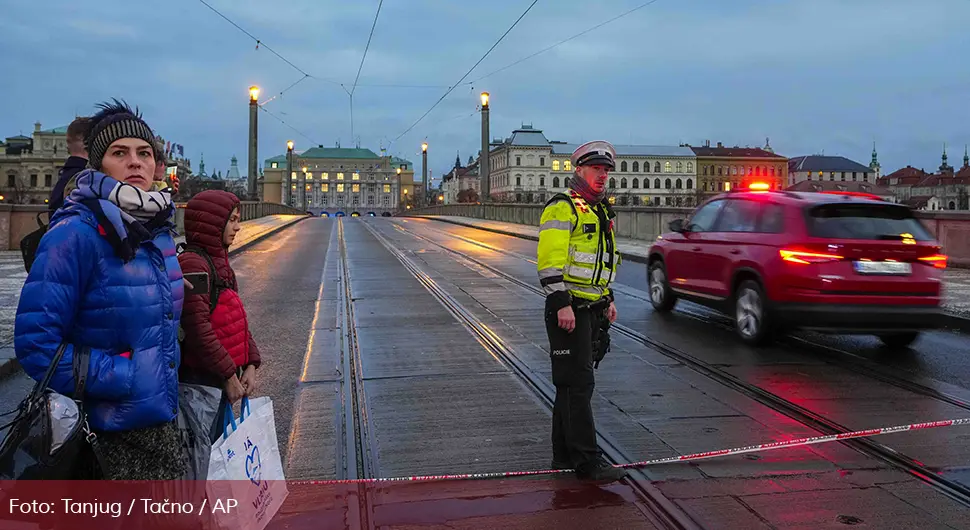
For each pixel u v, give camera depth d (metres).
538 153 143.50
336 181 186.12
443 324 8.69
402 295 11.21
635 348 7.31
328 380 6.05
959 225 13.92
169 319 2.31
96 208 2.12
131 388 2.14
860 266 6.68
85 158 3.43
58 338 2.03
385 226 39.19
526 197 142.88
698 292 8.56
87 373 2.06
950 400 5.36
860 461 4.07
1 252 16.30
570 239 3.71
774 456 4.15
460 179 190.00
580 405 3.73
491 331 8.12
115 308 2.13
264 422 2.76
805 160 149.38
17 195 101.00
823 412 5.05
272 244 23.12
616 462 4.04
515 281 12.94
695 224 9.04
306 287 12.34
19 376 5.93
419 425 4.80
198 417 2.57
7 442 1.96
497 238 26.95
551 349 3.76
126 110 2.41
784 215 7.21
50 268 2.02
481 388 5.76
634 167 141.00
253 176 36.78
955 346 7.46
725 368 6.42
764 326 7.19
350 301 10.57
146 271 2.22
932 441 4.38
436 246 22.34
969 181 119.62
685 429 4.67
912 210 7.18
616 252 3.86
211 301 2.83
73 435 1.98
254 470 2.62
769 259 7.12
